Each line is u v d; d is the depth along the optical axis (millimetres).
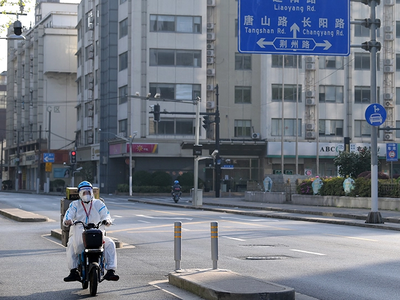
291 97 62156
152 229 21516
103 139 68188
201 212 34062
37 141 87500
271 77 62156
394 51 62875
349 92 62594
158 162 62406
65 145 87812
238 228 22062
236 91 63875
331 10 21031
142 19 62000
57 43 86250
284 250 14938
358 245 16172
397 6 63094
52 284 10094
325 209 32531
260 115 63719
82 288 9664
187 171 62781
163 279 10594
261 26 20594
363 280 10445
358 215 27281
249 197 46531
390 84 62750
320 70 62406
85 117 77625
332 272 11336
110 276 9078
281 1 20766
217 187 53000
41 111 89250
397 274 11102
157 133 61688
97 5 72000
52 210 34781
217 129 51906
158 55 61938
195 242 16844
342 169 45594
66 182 83938
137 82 61781
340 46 21047
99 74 70062
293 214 30469
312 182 38844
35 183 93562
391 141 62219
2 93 137750
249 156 63812
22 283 10203
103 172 68312
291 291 8156
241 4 20562
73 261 9258
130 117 61750
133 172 63469
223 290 8180
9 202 46062
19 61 102562
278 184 44344
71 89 88688
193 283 8977
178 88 61875
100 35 69188
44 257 13789
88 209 9328
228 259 13211
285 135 61906
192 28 62250
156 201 46969
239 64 64062
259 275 10969
